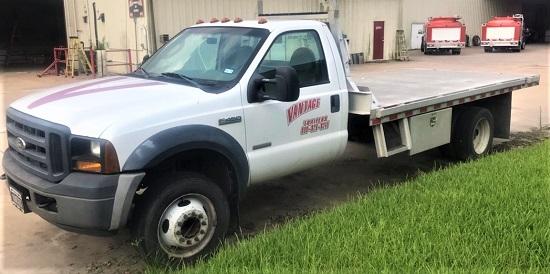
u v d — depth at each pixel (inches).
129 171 153.0
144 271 169.0
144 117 158.7
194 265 164.6
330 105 211.3
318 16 227.8
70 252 186.1
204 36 210.4
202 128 169.0
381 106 229.6
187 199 168.1
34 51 1111.6
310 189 254.4
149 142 156.8
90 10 842.2
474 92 283.6
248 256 156.7
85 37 874.1
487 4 1704.0
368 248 157.1
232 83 182.2
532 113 458.6
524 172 234.1
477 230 167.6
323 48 211.8
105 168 150.6
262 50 190.9
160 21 707.4
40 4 1128.8
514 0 1812.3
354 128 253.8
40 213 161.8
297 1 866.1
